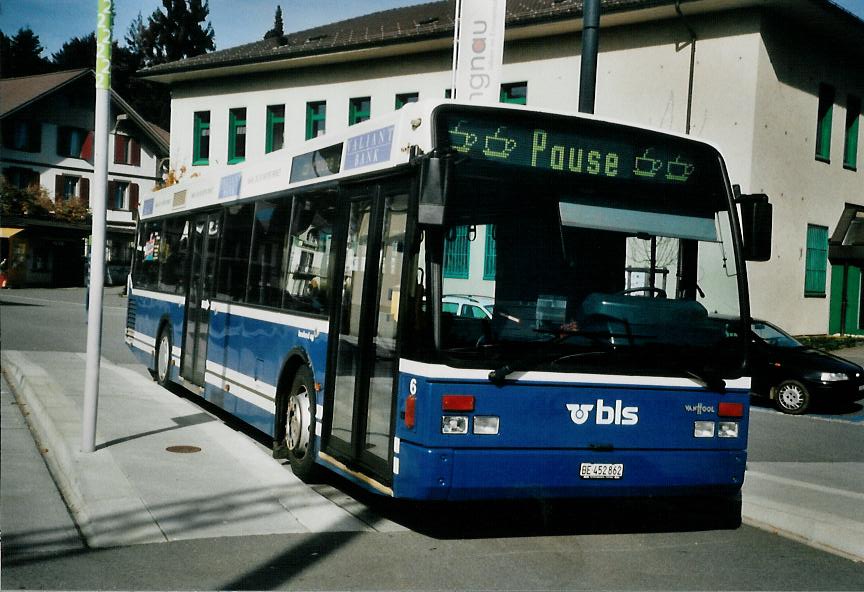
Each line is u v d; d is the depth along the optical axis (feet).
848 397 49.24
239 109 120.16
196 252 40.47
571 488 19.77
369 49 98.94
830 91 84.58
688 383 20.84
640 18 77.20
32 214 182.19
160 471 25.30
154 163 201.36
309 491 24.29
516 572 18.80
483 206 19.92
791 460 34.68
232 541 20.08
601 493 20.11
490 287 19.70
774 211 75.97
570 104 82.79
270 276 30.76
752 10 72.28
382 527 22.02
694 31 75.05
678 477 20.71
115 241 196.03
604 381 20.06
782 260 77.97
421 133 20.30
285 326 28.53
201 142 125.80
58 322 93.20
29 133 188.03
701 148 21.97
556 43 83.61
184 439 30.04
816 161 81.97
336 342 24.47
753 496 25.52
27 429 34.04
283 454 28.55
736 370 21.38
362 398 22.26
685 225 21.40
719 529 23.73
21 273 181.98
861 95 90.07
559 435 19.69
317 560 19.04
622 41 79.46
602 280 20.52
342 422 23.54
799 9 73.15
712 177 22.03
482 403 19.19
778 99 75.20
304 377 26.68
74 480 24.35
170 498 22.74
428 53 96.99
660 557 20.63
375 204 22.72
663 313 20.88
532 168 20.45
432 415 18.95
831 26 78.02
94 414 27.14
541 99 84.79
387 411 20.75
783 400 50.21
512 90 88.38
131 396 39.86
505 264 19.80
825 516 23.15
